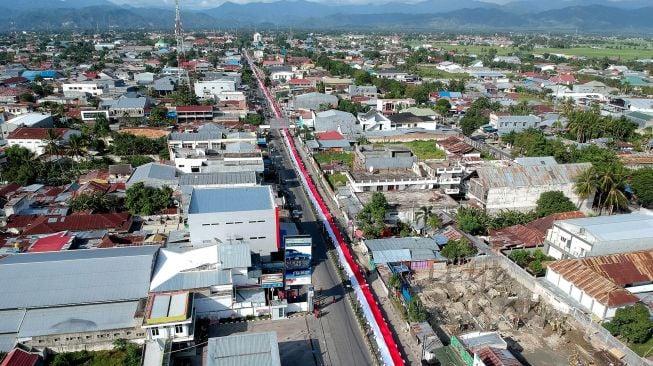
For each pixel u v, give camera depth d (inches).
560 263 2920.8
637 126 6811.0
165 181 4156.0
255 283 2787.9
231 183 4033.0
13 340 2309.3
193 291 2573.8
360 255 3405.5
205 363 2336.4
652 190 4119.1
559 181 4109.3
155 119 6525.6
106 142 5802.2
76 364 2308.1
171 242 3233.3
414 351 2442.2
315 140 6092.5
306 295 2910.9
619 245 3046.3
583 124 6284.5
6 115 6697.8
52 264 2615.7
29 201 3907.5
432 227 3585.1
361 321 2664.9
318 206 4148.6
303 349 2463.1
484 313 2733.8
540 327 2613.2
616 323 2475.4
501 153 5895.7
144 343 2357.3
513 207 4074.8
